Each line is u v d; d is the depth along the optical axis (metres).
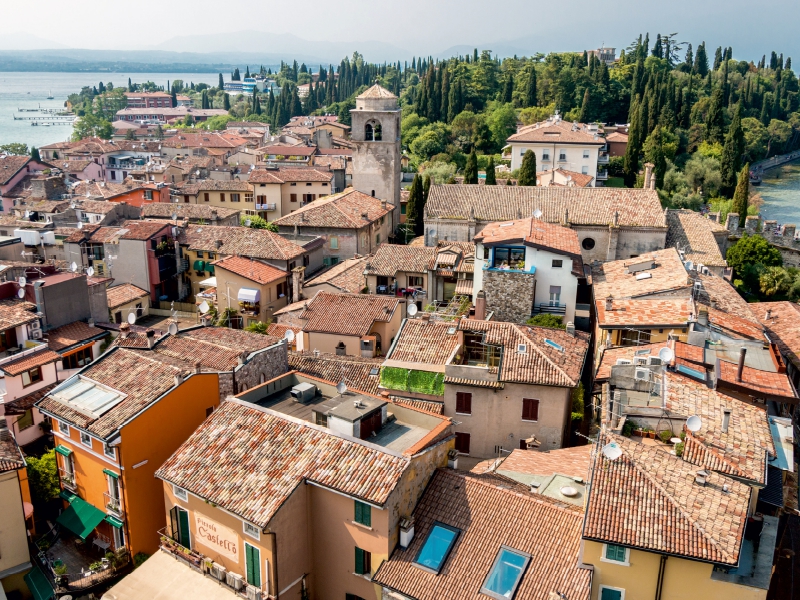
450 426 38.97
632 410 39.03
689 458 35.97
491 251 69.50
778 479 37.97
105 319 71.88
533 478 40.47
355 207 105.12
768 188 187.75
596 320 64.19
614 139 160.12
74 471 43.88
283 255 88.69
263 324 76.88
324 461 35.69
